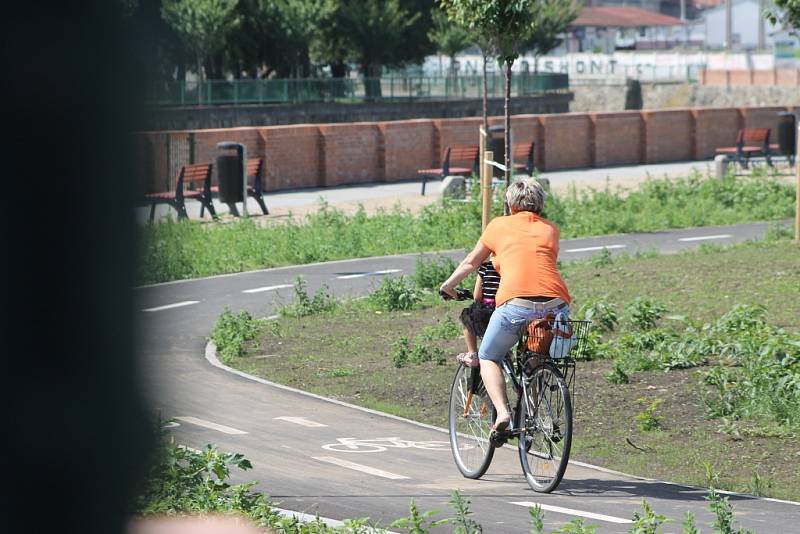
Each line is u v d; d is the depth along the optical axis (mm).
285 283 61594
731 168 116750
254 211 92812
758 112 149500
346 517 23438
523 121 129000
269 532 20750
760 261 60656
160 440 24875
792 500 25781
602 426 32906
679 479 27797
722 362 39750
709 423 32906
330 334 47781
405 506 24484
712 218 87500
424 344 43531
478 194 80562
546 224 26625
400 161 118750
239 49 186000
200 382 38594
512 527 22766
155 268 62125
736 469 28672
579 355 40281
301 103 176625
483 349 26500
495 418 27234
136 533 19047
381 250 72688
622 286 55250
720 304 49656
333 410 35281
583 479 27469
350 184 114688
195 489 22578
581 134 134750
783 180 111125
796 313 47031
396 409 35312
